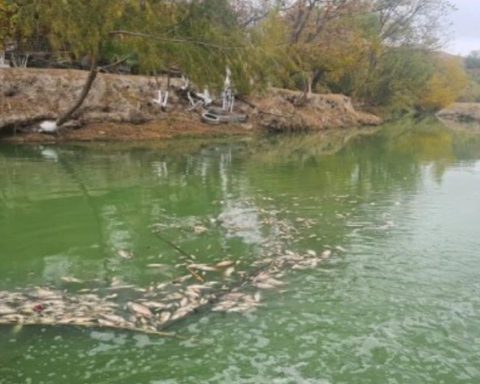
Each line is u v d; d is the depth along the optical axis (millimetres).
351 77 38031
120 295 4605
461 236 6453
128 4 12203
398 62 40812
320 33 31281
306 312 4305
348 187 9961
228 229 6742
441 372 3477
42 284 4891
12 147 13867
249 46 13188
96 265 5418
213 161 13352
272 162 13617
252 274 5121
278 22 25016
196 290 4699
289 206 8133
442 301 4543
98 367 3500
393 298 4598
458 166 13586
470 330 4027
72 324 4008
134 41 12375
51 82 16203
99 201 8344
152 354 3654
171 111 20094
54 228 6820
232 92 21250
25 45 17812
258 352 3695
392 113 43625
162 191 9250
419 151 17828
